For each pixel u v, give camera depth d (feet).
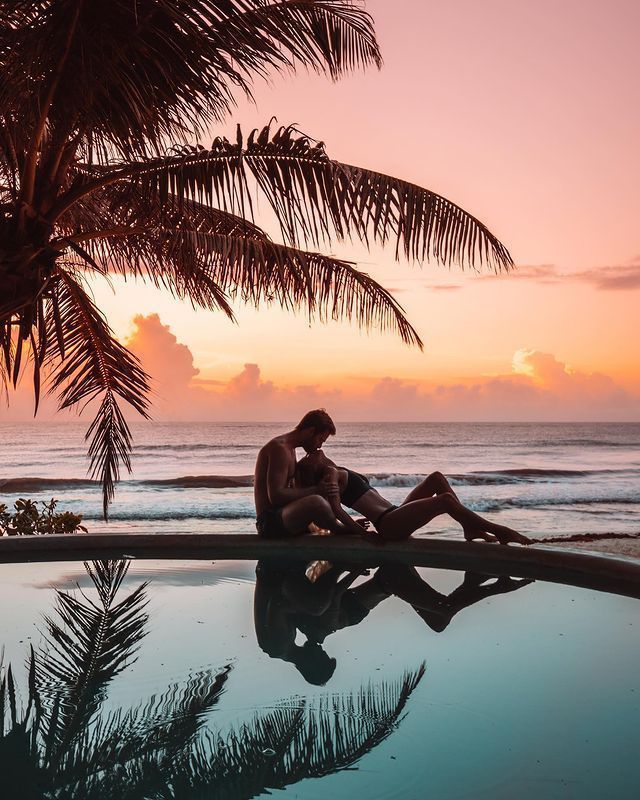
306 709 8.07
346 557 18.16
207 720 7.75
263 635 11.13
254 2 15.29
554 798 6.13
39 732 7.39
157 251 21.48
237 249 18.97
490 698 8.49
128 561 17.70
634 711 8.10
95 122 16.08
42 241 16.53
